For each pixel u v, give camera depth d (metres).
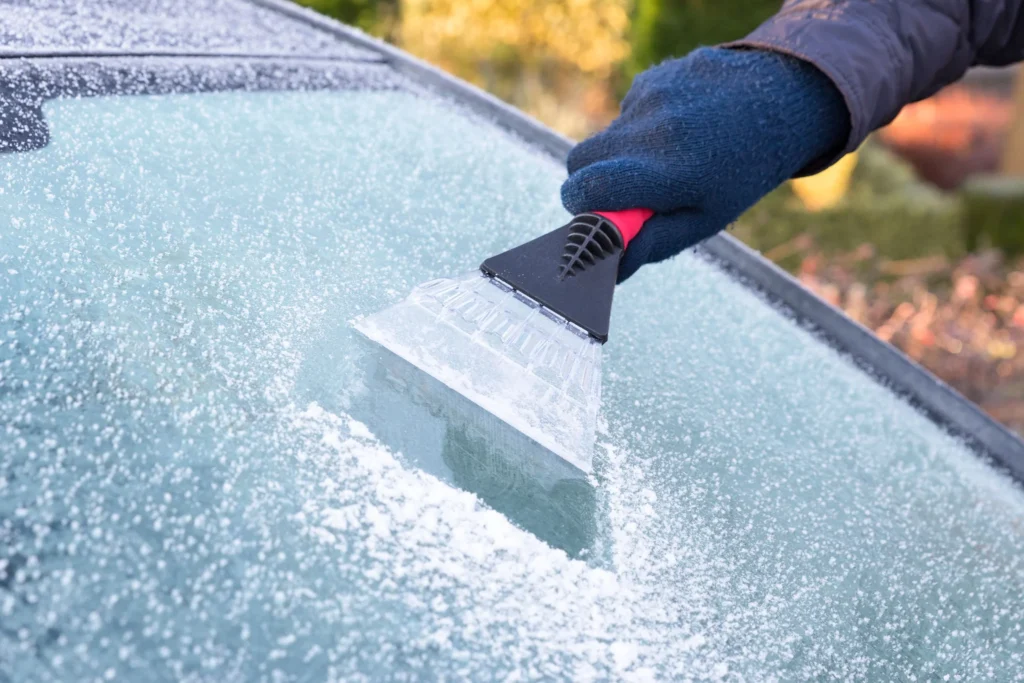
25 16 1.02
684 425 0.90
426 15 6.07
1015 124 8.86
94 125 0.89
